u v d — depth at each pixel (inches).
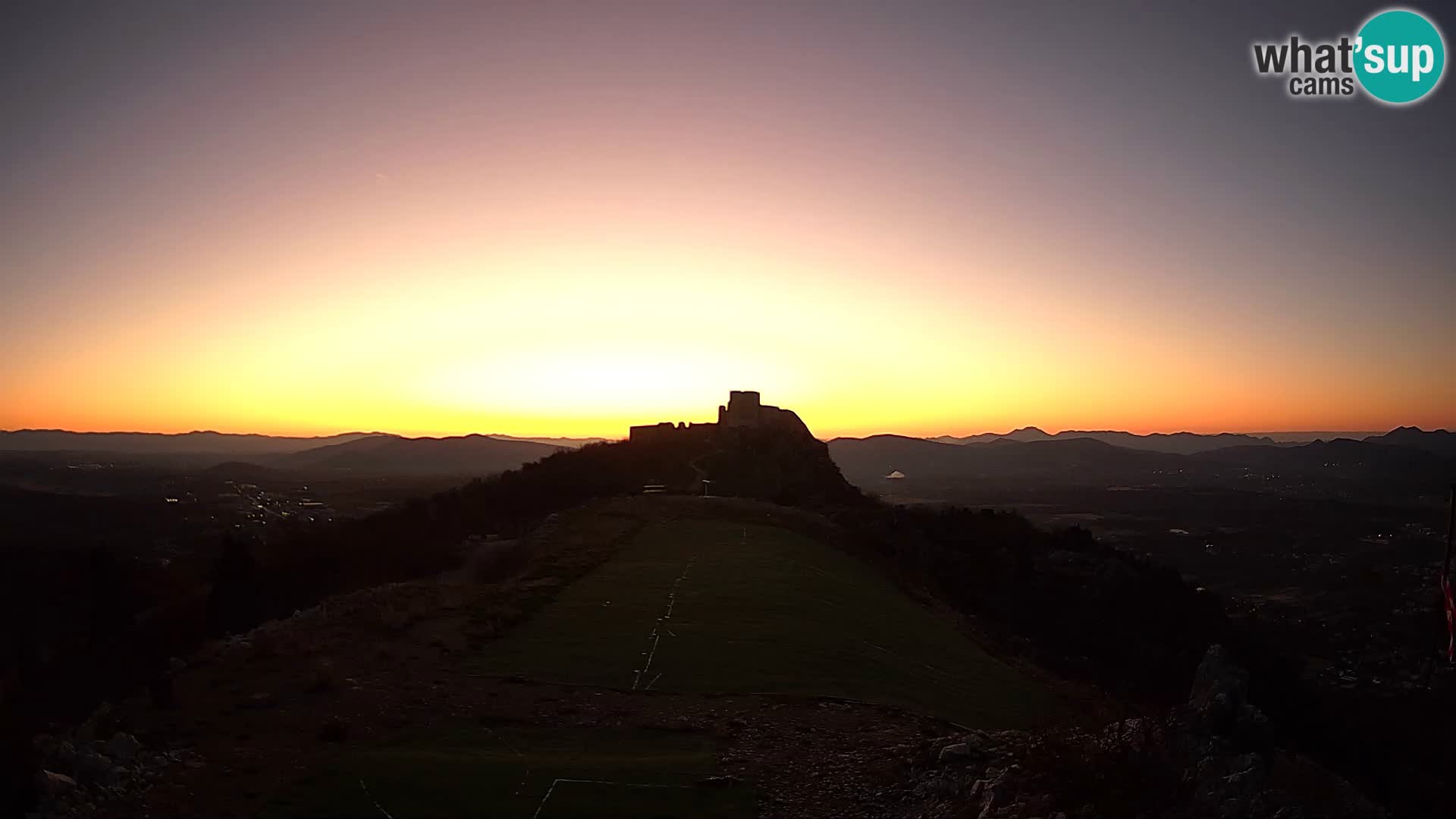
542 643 934.4
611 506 2038.6
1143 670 1444.4
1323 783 440.5
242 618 1179.9
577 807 527.5
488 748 633.0
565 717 711.1
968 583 1844.2
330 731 637.9
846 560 1716.3
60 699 757.3
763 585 1241.4
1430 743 625.9
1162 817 436.1
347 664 830.5
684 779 573.0
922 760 596.7
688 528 1780.3
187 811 510.6
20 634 1072.8
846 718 730.8
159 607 1273.4
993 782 515.2
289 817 507.5
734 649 927.0
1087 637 1595.7
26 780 510.0
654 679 824.3
